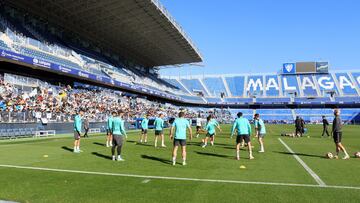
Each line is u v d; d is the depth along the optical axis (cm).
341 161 1333
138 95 6538
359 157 1453
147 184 867
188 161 1302
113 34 5691
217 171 1069
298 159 1388
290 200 720
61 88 4103
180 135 1196
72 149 1712
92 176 968
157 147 1894
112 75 5600
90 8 4538
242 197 743
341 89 9244
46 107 3138
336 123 1424
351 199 730
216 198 734
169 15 5116
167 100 8075
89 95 4500
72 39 5497
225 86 9994
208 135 1967
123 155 1479
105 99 4772
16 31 3925
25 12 4453
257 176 988
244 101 9294
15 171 1041
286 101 8894
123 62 7238
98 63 5462
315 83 9606
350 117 8306
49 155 1449
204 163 1247
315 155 1541
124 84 5519
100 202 701
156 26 5394
